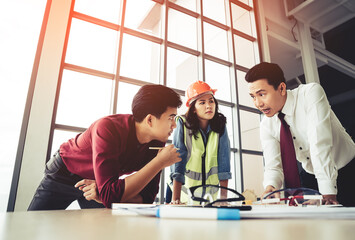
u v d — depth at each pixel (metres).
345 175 1.19
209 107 1.35
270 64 1.17
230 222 0.21
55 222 0.20
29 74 2.62
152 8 4.16
